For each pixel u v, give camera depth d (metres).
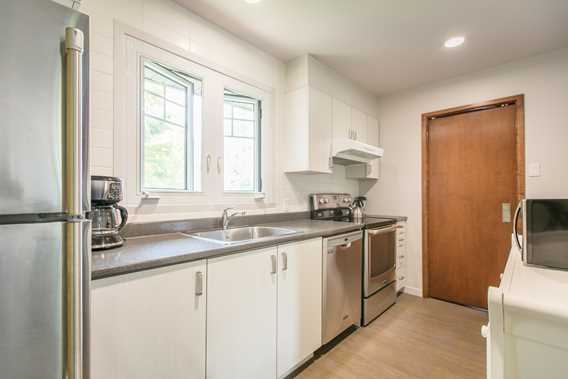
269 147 2.44
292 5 1.78
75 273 0.72
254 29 2.05
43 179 0.68
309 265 1.82
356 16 1.88
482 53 2.36
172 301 1.13
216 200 2.01
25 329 0.65
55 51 0.71
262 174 2.40
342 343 2.07
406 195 3.19
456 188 2.86
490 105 2.63
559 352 0.54
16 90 0.65
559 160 2.26
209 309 1.26
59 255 0.71
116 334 0.97
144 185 1.68
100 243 1.23
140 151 1.63
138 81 1.62
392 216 3.23
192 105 1.93
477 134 2.73
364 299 2.37
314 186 2.92
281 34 2.11
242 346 1.39
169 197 1.75
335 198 3.02
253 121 2.39
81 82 0.75
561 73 2.26
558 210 0.88
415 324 2.38
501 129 2.59
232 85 2.12
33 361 0.67
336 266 2.05
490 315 0.61
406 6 1.77
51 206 0.69
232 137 2.24
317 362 1.84
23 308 0.65
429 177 3.04
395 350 1.98
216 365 1.28
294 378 1.67
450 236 2.89
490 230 2.66
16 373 0.64
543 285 0.70
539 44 2.21
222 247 1.31
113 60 1.51
